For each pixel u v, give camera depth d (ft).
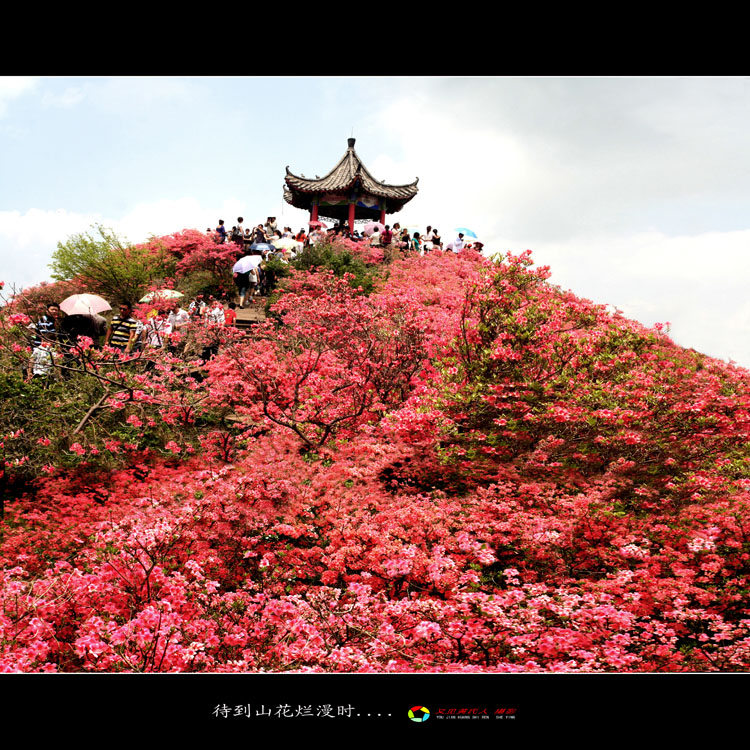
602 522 12.58
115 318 25.89
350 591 10.08
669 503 13.73
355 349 22.09
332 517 13.33
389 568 10.51
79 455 17.93
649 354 18.12
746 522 11.77
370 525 12.47
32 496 16.43
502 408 17.01
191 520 12.01
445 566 10.55
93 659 8.75
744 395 15.38
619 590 10.34
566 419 15.23
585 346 18.10
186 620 9.70
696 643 9.67
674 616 9.77
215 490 13.35
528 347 18.61
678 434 15.28
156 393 21.72
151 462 19.21
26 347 20.36
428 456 16.26
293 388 20.16
